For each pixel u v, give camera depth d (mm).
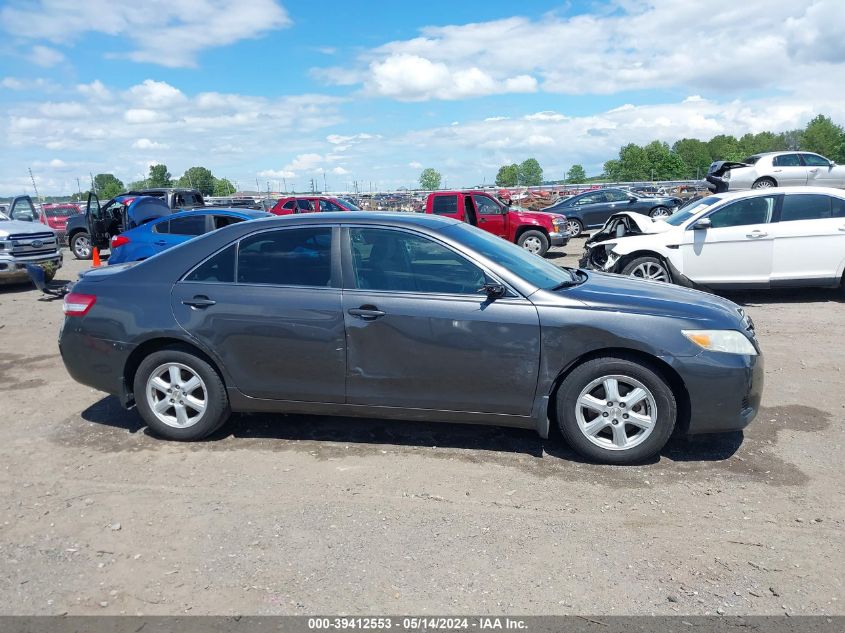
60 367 7070
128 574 3199
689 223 9477
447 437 4820
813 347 7102
